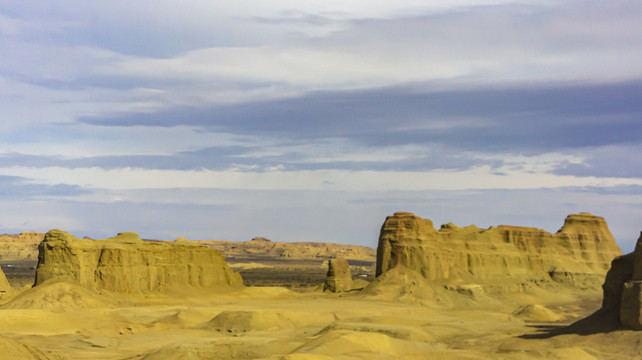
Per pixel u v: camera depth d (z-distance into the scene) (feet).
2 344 246.68
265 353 345.72
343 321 457.27
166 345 349.61
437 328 442.09
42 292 480.64
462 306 633.20
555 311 634.84
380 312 534.78
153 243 609.83
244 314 444.14
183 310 472.44
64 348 361.71
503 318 537.24
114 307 509.35
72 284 502.38
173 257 620.08
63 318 426.10
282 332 414.41
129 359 338.75
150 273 588.50
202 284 635.66
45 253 527.40
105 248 562.66
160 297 575.38
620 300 372.38
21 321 410.52
